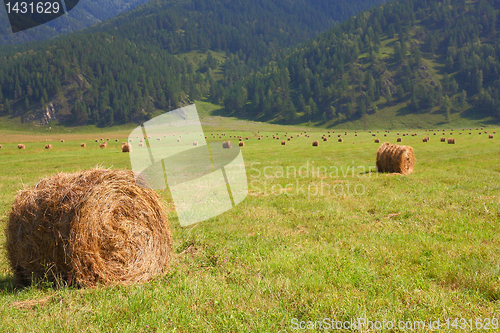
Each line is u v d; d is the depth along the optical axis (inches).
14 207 196.5
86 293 174.6
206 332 130.3
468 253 210.2
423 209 345.7
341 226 306.5
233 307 148.6
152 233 219.0
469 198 382.0
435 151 1279.5
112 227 197.2
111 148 2137.1
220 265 216.8
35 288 182.1
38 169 919.0
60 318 141.3
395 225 300.7
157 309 149.3
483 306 144.9
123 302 157.8
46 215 188.7
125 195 206.4
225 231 305.6
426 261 201.8
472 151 1198.9
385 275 186.7
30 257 191.8
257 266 206.5
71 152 1706.4
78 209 186.1
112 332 131.3
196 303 156.7
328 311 143.5
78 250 183.2
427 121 7564.0
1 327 135.7
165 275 206.5
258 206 412.5
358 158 1120.2
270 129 6663.4
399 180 577.3
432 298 150.6
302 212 372.2
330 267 196.5
